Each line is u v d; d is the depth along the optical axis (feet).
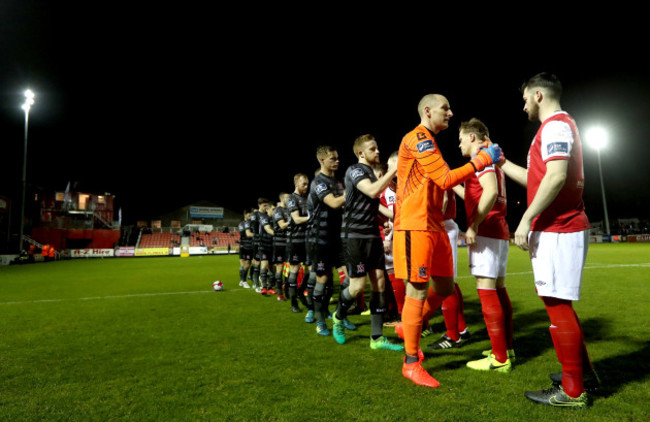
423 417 6.26
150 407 6.81
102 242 108.78
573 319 6.86
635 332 11.51
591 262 37.58
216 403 6.95
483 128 9.90
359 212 10.91
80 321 14.89
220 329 13.32
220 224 151.02
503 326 8.61
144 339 11.88
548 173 6.81
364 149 11.15
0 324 14.38
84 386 7.88
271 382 7.98
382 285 10.80
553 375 7.76
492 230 9.14
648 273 27.84
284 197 22.38
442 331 12.87
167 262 68.13
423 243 8.06
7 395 7.44
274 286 25.20
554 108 7.48
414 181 8.29
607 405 6.64
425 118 8.69
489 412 6.42
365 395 7.22
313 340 11.64
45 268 53.42
